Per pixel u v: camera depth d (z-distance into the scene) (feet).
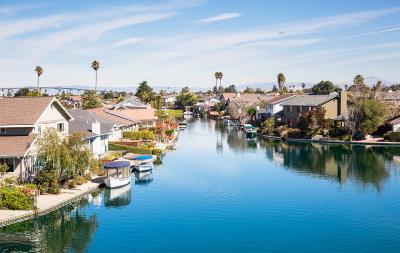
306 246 111.86
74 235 118.32
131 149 250.16
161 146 284.41
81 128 221.66
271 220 132.05
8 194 129.08
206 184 179.52
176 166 222.89
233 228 124.88
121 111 372.99
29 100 175.32
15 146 153.79
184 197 158.20
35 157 161.48
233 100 577.43
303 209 143.74
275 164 228.43
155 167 220.02
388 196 159.63
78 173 163.94
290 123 385.29
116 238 116.57
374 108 304.30
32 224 126.41
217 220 132.05
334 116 359.25
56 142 150.71
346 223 129.39
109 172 182.50
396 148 277.85
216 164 228.84
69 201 142.92
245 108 520.01
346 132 316.19
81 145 159.84
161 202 151.23
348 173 202.49
